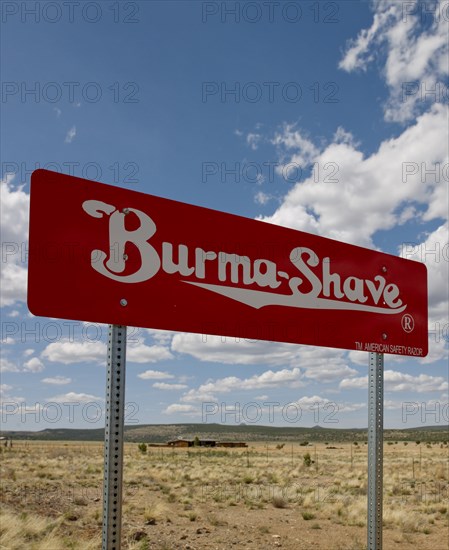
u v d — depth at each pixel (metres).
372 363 5.62
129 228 3.90
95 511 15.81
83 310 3.59
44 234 3.49
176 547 12.99
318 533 15.03
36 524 12.66
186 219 4.25
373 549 5.25
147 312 3.92
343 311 5.36
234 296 4.49
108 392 3.68
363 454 58.97
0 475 23.73
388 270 5.92
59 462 35.06
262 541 14.02
